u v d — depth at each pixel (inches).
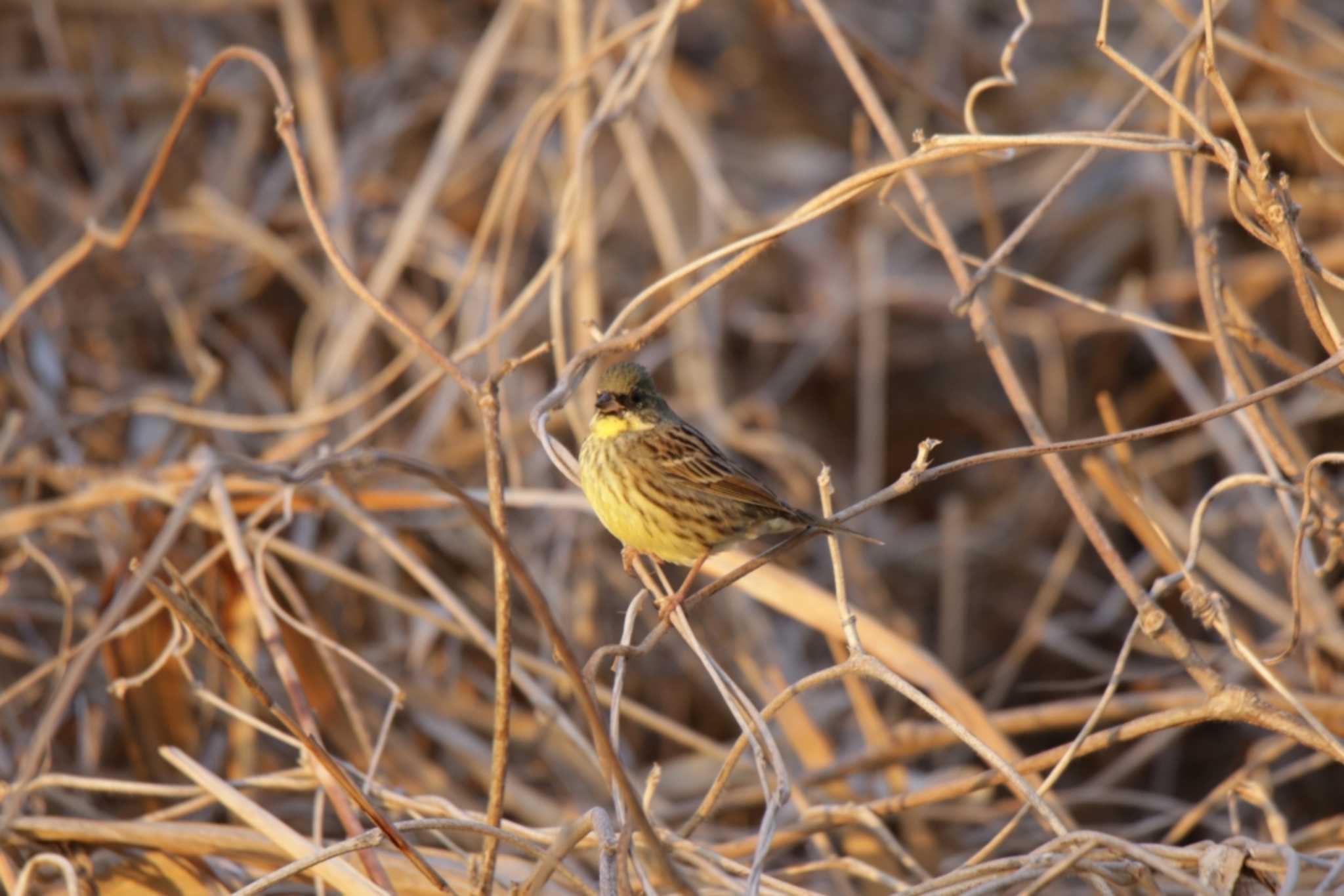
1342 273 561.9
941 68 682.8
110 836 307.3
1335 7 652.7
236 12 656.4
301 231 601.3
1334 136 569.0
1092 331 604.4
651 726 427.5
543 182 616.1
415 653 437.4
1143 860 247.1
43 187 592.4
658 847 226.4
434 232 585.3
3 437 464.1
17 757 367.9
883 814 347.9
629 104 391.5
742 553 367.6
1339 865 253.4
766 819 252.4
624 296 610.9
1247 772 355.6
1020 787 260.7
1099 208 637.9
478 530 487.8
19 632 439.5
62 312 551.8
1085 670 530.9
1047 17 707.4
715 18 727.1
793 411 622.5
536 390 547.5
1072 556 502.0
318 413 434.0
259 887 261.1
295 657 399.9
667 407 355.9
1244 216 291.6
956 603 535.2
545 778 433.7
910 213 659.4
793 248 656.4
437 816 310.0
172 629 382.3
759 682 432.1
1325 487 341.1
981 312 353.1
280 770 391.5
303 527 439.5
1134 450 581.3
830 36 378.9
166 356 575.2
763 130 716.0
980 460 275.3
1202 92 352.5
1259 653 423.8
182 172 620.1
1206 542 483.8
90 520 431.8
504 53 655.1
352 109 654.5
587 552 491.5
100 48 633.6
